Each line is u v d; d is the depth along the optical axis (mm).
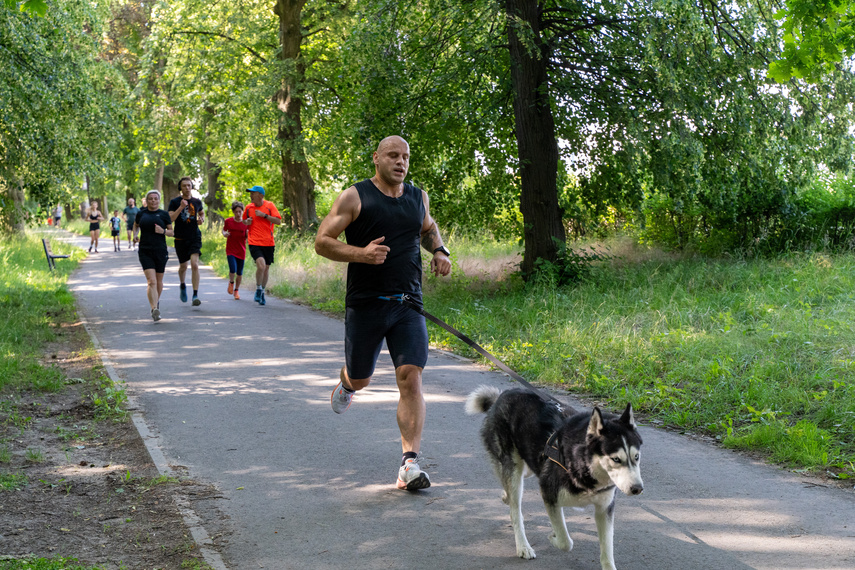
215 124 25516
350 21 21062
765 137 13281
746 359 7629
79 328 11203
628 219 17859
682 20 11117
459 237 19781
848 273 11219
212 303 13852
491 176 15180
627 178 14008
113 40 31281
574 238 18516
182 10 23078
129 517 4387
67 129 13062
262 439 5945
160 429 6199
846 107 13062
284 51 23391
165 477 5000
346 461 5430
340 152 15508
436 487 4910
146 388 7590
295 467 5301
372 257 4445
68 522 4305
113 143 14812
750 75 13117
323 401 7105
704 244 15078
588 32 13641
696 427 6168
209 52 23641
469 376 8031
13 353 8703
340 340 10320
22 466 5242
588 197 14875
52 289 15375
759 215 14516
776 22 12750
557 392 7363
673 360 7895
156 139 26469
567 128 14234
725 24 13297
